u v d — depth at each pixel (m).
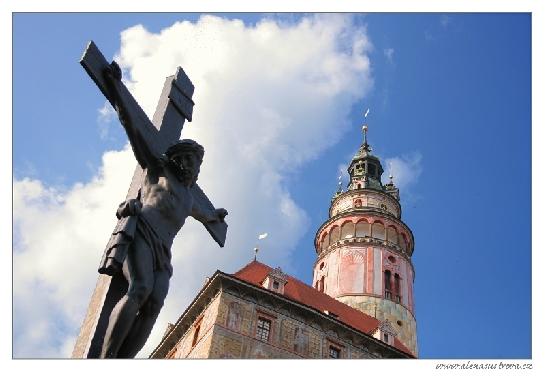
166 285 6.00
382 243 59.00
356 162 73.81
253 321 36.19
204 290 37.34
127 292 5.70
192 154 6.50
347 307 48.62
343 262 57.59
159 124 7.41
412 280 59.09
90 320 6.24
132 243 5.85
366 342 39.38
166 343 41.09
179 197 6.35
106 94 6.23
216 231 7.42
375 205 65.62
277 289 39.50
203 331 36.12
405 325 53.62
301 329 37.53
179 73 8.04
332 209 68.12
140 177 6.90
